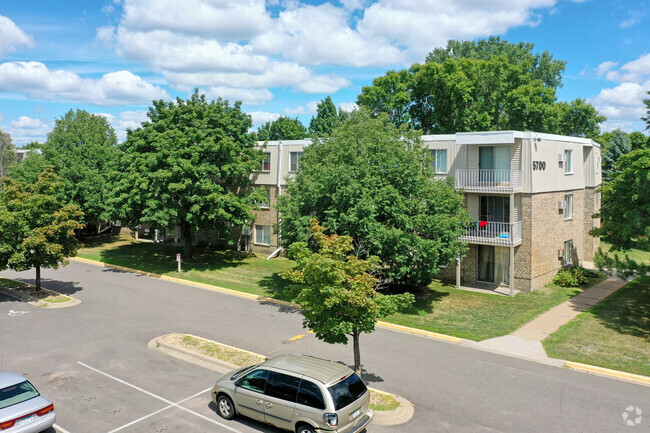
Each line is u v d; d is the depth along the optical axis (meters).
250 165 31.73
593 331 18.78
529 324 19.80
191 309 21.78
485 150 26.30
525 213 25.22
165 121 29.89
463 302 23.30
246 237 37.00
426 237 21.84
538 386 13.81
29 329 18.59
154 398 12.88
